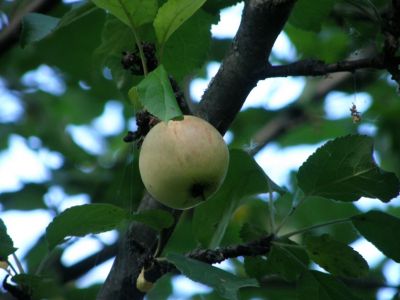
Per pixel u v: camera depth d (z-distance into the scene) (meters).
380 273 1.69
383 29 1.21
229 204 1.23
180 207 1.10
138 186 1.23
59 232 1.16
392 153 1.75
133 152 1.22
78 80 1.69
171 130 1.09
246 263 1.21
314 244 1.19
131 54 1.14
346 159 1.18
